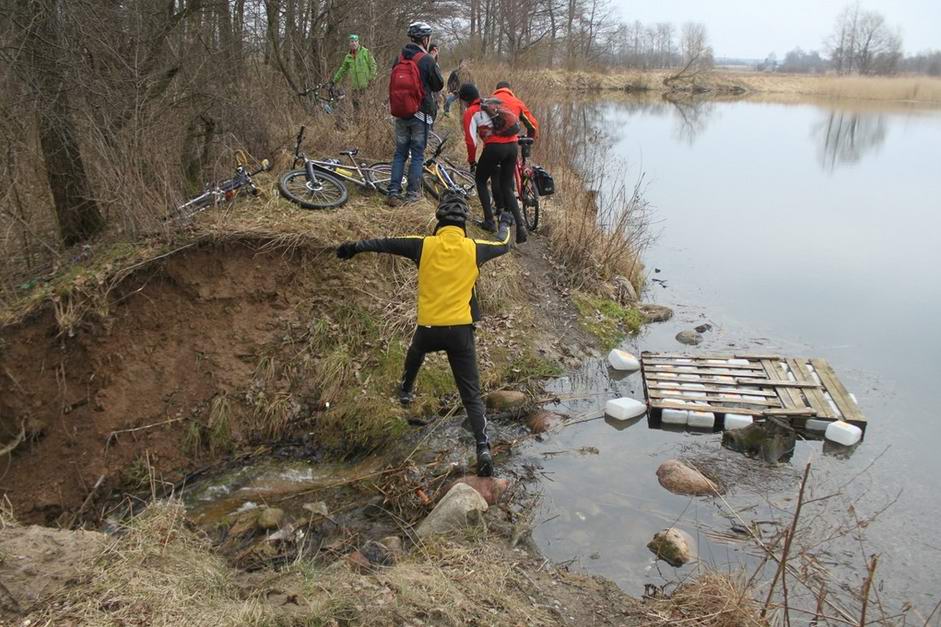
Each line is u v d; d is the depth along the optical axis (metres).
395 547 4.27
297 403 5.70
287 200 6.79
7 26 5.45
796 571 3.88
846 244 11.43
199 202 6.24
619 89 45.66
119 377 5.16
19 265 5.64
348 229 6.57
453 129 12.50
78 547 3.49
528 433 5.75
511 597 3.69
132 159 5.83
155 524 3.84
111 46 5.90
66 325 4.88
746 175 17.03
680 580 4.12
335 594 3.40
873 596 4.00
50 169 5.91
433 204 7.88
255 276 5.86
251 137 8.00
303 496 4.97
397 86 7.08
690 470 5.15
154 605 3.13
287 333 5.90
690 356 6.98
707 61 54.69
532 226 8.62
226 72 7.51
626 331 7.80
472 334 4.80
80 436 4.95
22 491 4.69
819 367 6.69
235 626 3.03
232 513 4.76
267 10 9.67
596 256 8.79
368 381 5.86
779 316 8.48
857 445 5.67
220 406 5.45
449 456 5.36
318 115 9.95
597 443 5.68
